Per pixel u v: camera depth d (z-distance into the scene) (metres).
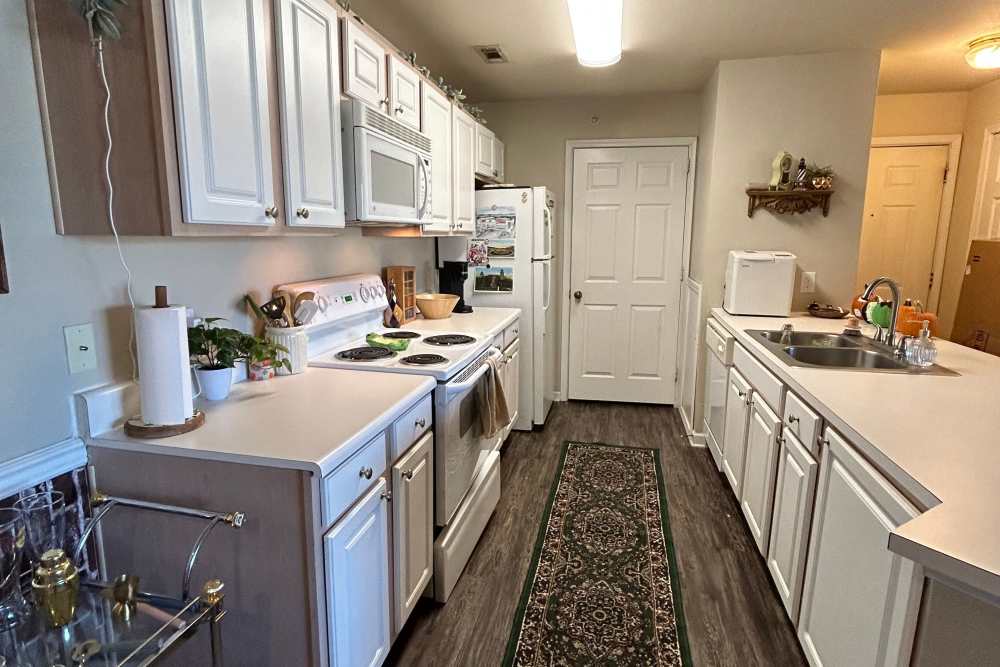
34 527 1.20
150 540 1.36
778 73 3.18
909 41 2.89
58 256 1.28
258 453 1.25
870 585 1.27
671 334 4.26
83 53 1.18
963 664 0.94
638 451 3.44
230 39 1.30
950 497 1.03
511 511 2.70
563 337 4.39
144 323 1.32
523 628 1.90
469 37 2.82
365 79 1.95
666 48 3.02
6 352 1.20
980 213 3.57
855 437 1.39
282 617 1.31
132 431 1.34
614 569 2.23
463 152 3.10
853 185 3.20
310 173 1.62
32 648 1.11
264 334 1.93
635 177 4.12
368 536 1.47
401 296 2.95
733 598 2.06
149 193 1.20
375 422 1.46
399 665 1.73
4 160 1.17
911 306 2.53
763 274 3.10
